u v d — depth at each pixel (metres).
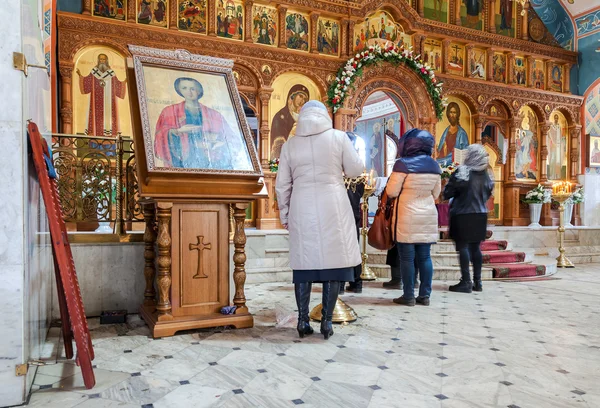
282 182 3.53
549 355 3.22
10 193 2.31
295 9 9.77
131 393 2.48
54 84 6.89
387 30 10.77
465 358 3.12
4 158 2.30
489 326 4.04
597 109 12.78
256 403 2.36
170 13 8.59
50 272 3.90
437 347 3.37
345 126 10.00
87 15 7.85
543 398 2.45
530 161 12.25
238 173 3.62
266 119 9.38
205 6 8.98
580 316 4.49
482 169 5.70
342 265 3.39
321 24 10.05
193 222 3.75
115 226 4.51
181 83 3.91
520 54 12.18
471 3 11.73
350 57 10.14
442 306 4.89
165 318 3.58
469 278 5.84
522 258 8.07
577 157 12.65
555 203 12.35
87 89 7.99
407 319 4.25
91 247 4.24
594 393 2.53
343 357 3.11
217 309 3.86
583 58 12.77
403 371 2.85
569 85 12.83
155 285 4.20
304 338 3.56
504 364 3.01
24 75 2.39
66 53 7.70
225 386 2.59
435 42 11.27
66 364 2.94
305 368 2.89
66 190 4.32
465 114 11.61
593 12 12.30
